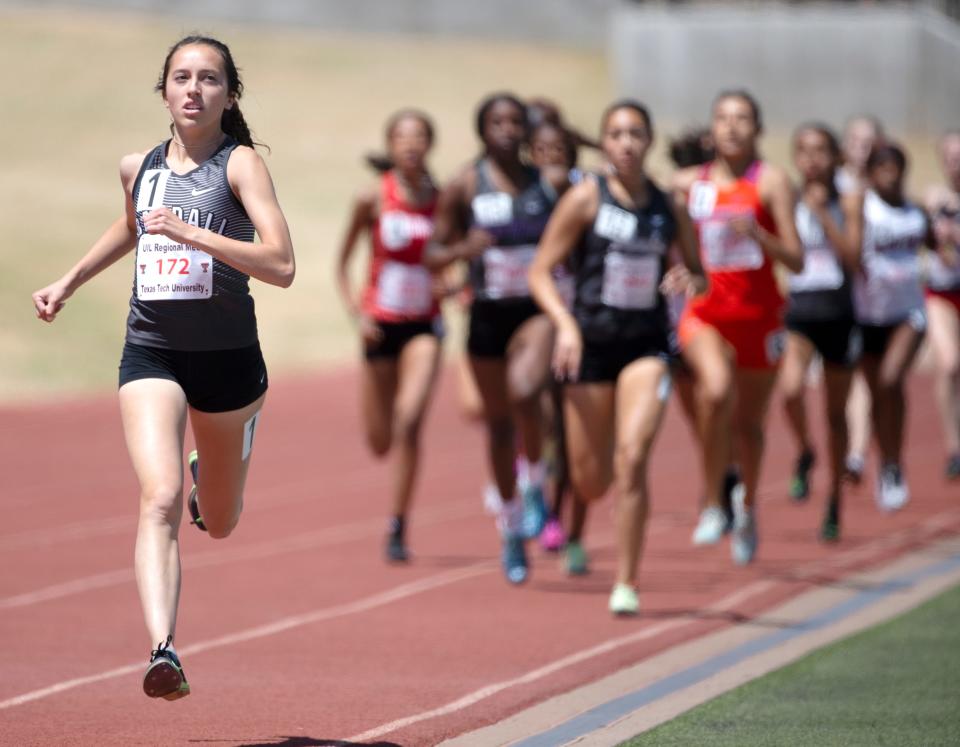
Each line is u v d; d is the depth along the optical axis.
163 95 15.70
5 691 19.09
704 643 21.59
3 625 23.81
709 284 26.75
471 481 41.88
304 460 46.72
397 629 23.19
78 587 27.41
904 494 33.66
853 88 118.12
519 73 127.31
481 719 17.34
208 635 22.88
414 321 30.20
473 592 26.48
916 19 117.19
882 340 33.78
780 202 26.56
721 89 120.25
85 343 69.75
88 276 16.56
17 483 42.28
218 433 16.12
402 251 30.00
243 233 15.73
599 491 24.72
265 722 17.27
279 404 60.28
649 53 121.50
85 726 17.12
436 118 116.50
